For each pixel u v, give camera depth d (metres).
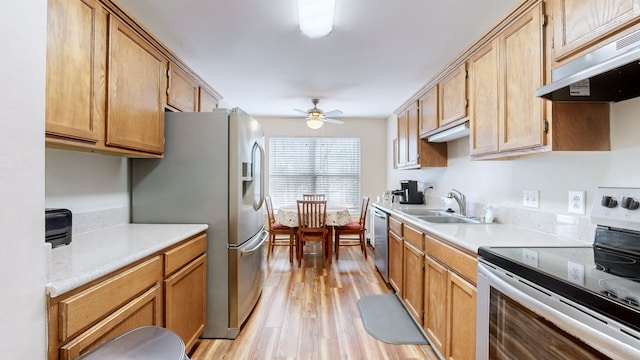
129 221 2.07
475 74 1.92
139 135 1.71
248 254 2.16
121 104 1.54
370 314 2.43
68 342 0.91
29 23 0.79
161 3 1.77
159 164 2.07
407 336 2.10
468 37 2.22
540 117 1.34
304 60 2.65
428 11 1.88
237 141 2.07
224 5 1.80
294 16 1.92
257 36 2.20
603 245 1.26
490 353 1.20
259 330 2.18
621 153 1.26
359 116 5.21
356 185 5.40
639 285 0.81
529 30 1.41
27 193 0.78
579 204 1.45
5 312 0.72
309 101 4.09
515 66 1.52
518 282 1.02
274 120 5.28
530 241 1.45
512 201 1.98
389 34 2.18
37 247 0.81
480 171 2.41
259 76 3.07
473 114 1.94
